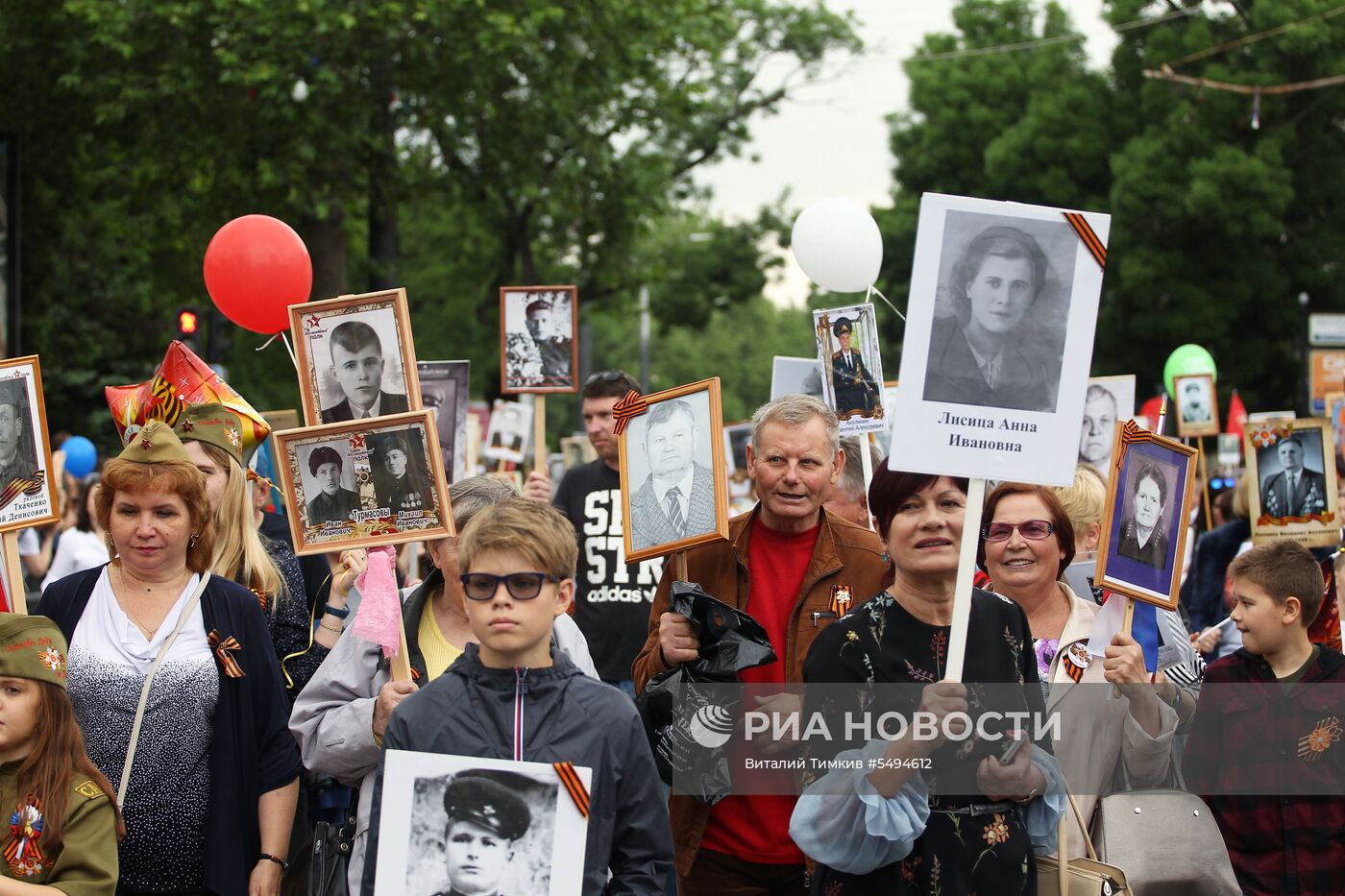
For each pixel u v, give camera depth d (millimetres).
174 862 4348
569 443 11672
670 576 5051
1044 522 4902
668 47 24766
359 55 21672
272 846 4465
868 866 3934
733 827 4715
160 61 22078
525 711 3688
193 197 24469
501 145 24156
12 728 3998
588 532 7676
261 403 28719
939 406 3936
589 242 27172
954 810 4062
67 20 22750
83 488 10297
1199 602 8695
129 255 31781
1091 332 3957
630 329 81812
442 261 32562
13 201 22672
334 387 4812
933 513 4047
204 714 4395
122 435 5488
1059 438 3941
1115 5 33188
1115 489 4668
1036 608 5055
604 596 7551
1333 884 5016
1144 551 4711
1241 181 30172
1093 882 4273
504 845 3541
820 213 7223
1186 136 31141
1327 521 7516
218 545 5004
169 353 5305
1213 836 4625
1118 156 31719
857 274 7227
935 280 3947
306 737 4344
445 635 4613
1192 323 31469
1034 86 34938
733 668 4391
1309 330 24594
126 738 4336
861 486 6348
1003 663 4137
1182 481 4777
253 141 22250
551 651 3836
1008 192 34156
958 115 35375
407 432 4418
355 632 4285
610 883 3717
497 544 3650
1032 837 4211
